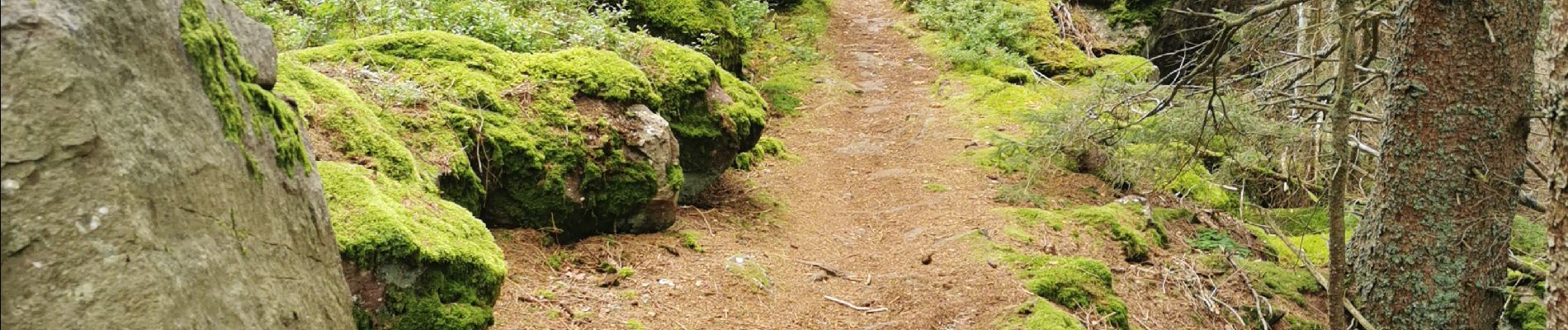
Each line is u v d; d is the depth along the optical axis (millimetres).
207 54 2643
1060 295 5973
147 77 2381
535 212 5617
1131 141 8609
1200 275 7152
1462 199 6262
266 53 3156
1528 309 6945
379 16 7070
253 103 2883
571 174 5746
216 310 2416
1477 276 6359
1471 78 6098
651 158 6082
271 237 2762
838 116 11328
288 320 2750
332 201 3682
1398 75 6363
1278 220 9102
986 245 6637
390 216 3701
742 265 5859
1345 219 8828
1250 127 8141
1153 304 6461
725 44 11422
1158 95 9438
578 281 5246
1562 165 4762
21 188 2086
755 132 7418
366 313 3559
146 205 2273
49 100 2131
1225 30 6293
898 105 11781
